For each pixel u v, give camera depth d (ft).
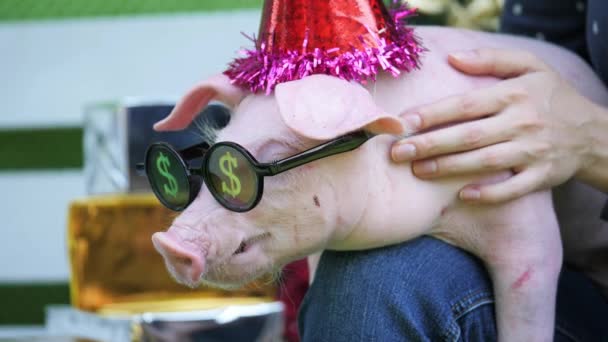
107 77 9.89
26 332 9.50
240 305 5.83
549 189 4.22
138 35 9.83
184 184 4.03
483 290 4.25
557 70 4.51
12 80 10.00
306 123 3.82
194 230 3.93
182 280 3.95
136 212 5.87
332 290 4.27
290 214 3.99
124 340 5.82
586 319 4.43
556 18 5.02
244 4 10.08
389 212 4.08
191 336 5.72
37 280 9.91
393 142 4.09
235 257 3.99
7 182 9.89
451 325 4.17
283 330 5.86
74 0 10.30
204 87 4.15
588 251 4.53
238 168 3.91
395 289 4.19
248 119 4.01
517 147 4.10
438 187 4.13
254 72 4.04
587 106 4.23
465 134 4.06
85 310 5.95
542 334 4.19
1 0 10.37
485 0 6.41
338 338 4.24
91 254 5.88
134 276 5.90
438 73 4.20
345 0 4.04
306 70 3.98
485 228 4.19
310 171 3.97
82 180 9.82
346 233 4.09
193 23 9.77
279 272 4.19
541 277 4.17
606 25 4.55
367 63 4.01
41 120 10.02
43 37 9.93
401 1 4.29
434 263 4.23
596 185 4.32
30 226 9.90
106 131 6.15
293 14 4.04
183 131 5.01
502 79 4.28
